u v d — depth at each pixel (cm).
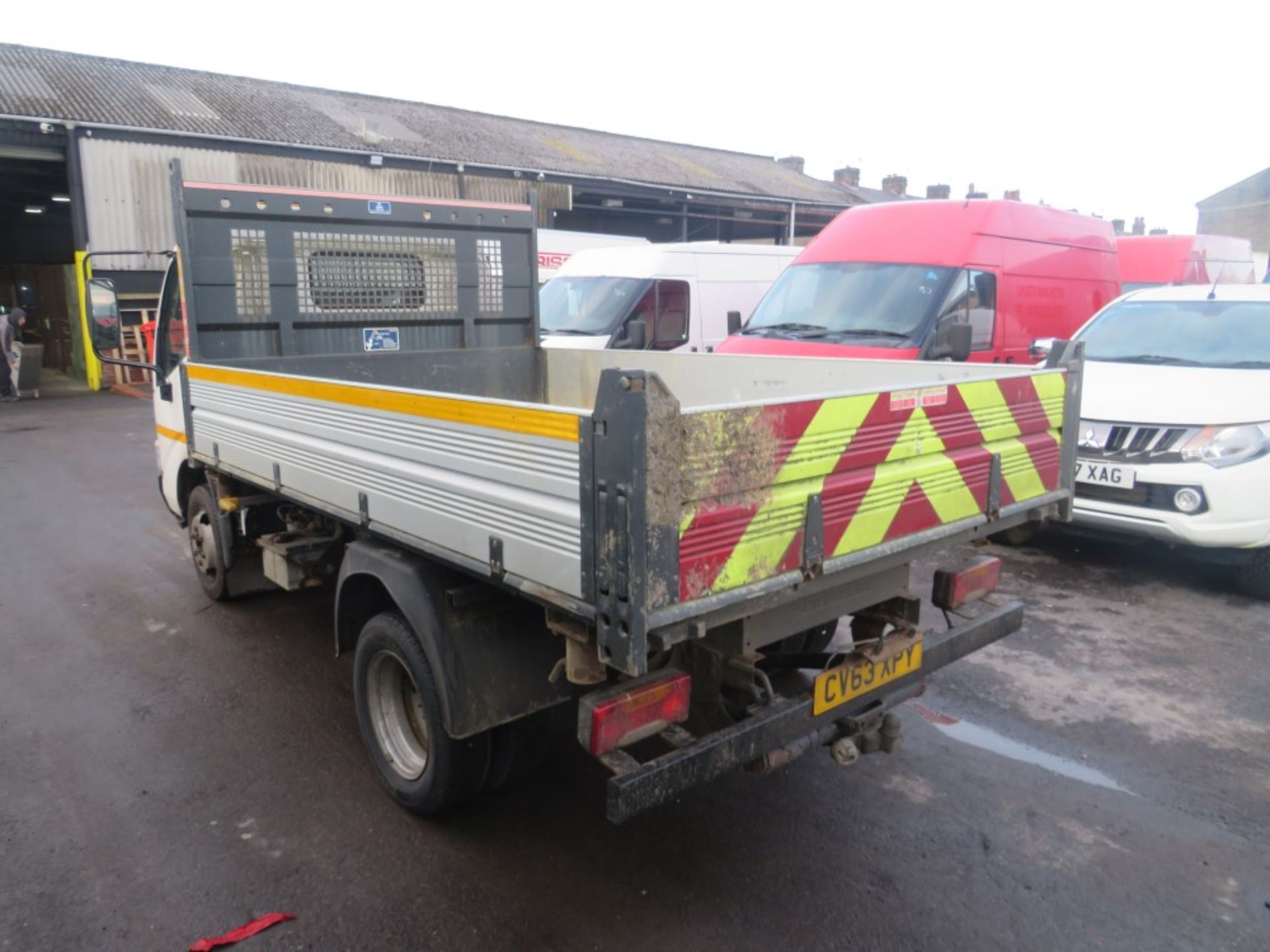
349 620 377
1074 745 414
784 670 366
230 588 574
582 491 235
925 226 833
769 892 313
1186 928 295
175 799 373
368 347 543
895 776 389
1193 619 562
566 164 2594
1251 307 681
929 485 309
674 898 311
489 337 594
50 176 2222
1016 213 852
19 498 937
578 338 983
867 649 316
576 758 408
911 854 335
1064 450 379
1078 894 312
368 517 339
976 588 362
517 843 343
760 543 254
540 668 328
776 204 3075
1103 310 767
